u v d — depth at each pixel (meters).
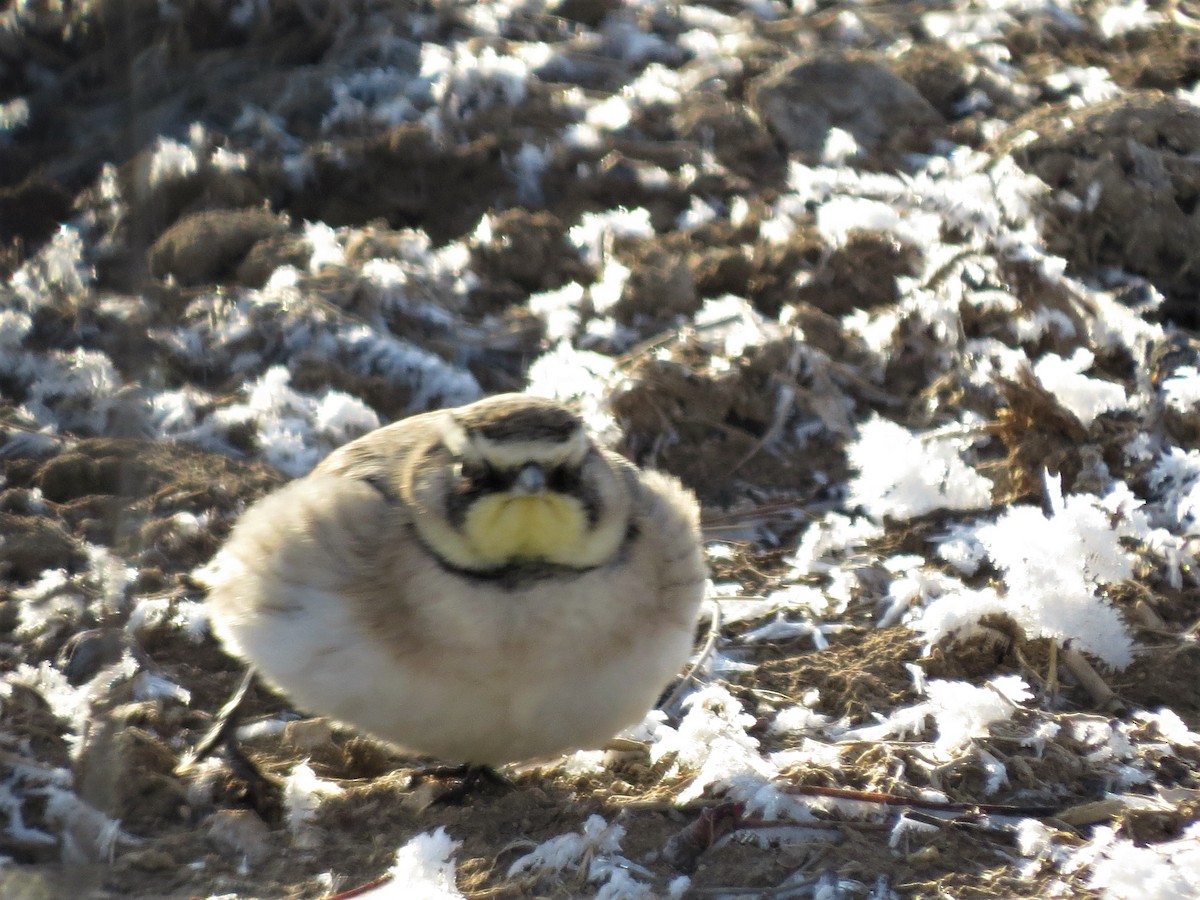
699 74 17.75
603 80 18.19
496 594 7.48
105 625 9.34
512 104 16.98
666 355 13.06
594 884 7.61
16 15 14.73
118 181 13.77
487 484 7.47
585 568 7.60
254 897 7.50
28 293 13.16
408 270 14.03
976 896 7.48
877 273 14.10
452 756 8.09
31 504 10.79
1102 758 8.73
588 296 13.99
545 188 15.77
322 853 7.95
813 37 18.98
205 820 8.14
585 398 12.56
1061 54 18.25
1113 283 13.95
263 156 16.09
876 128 16.48
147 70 15.47
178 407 12.05
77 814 7.83
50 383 12.25
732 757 8.27
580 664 7.61
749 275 14.36
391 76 17.66
